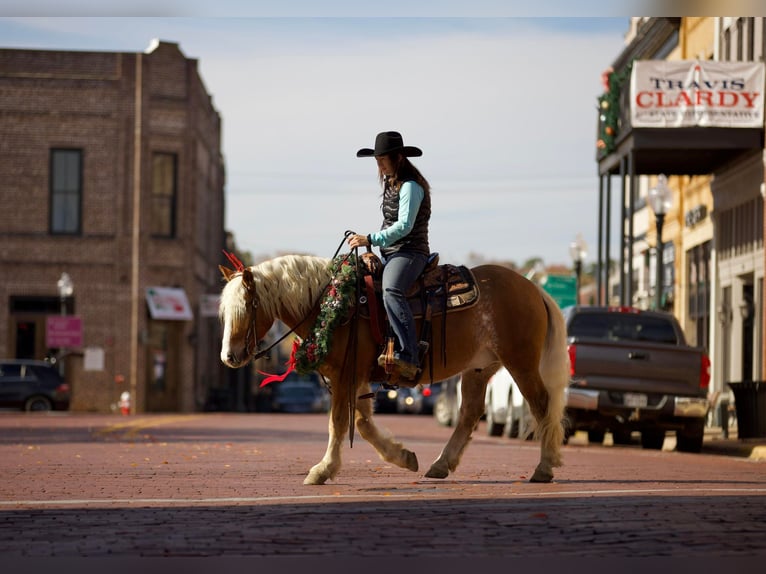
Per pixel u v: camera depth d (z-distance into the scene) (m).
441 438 24.42
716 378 32.41
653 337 21.20
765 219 27.17
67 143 50.56
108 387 50.28
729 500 9.45
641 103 28.20
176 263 51.47
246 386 70.12
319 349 10.70
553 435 11.48
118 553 6.91
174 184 51.62
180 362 51.88
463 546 7.10
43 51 50.62
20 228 50.22
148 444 19.47
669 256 38.03
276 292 10.91
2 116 50.22
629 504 9.12
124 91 50.84
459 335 11.16
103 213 50.66
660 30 37.84
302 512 8.65
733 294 31.25
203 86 54.75
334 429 11.00
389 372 10.77
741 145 28.20
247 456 15.98
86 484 11.40
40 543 7.28
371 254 11.03
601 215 32.66
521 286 11.47
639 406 20.19
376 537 7.44
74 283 50.31
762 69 28.02
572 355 20.14
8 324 49.91
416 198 10.87
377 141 11.02
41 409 43.84
